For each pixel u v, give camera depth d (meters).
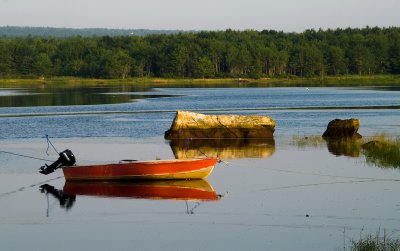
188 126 69.06
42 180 47.06
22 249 30.23
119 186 44.84
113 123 86.50
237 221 34.34
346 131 66.88
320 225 33.22
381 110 102.81
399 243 29.55
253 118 68.94
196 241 31.02
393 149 53.75
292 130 76.12
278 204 37.81
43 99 139.50
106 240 31.45
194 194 41.38
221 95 157.62
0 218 35.72
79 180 46.28
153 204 38.81
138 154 59.50
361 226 32.88
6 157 57.88
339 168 49.00
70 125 84.38
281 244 30.28
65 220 35.25
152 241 31.14
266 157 55.72
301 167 49.97
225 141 67.50
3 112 104.88
